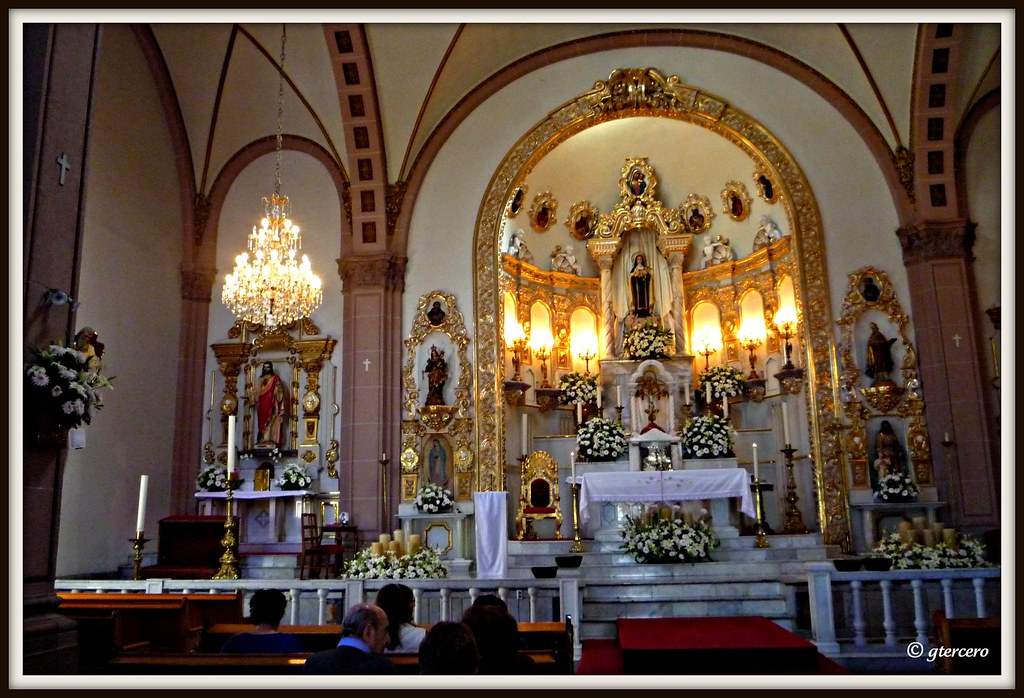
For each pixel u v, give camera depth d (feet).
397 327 58.49
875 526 52.24
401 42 56.03
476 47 58.08
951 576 36.09
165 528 48.65
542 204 67.31
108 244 52.85
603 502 52.49
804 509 57.93
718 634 32.09
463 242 59.26
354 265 58.95
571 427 65.98
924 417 53.01
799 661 28.27
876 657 34.40
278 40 56.85
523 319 65.72
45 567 21.65
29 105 22.13
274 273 46.32
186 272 60.85
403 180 60.13
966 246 54.03
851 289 55.36
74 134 23.76
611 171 68.23
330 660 16.12
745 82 59.00
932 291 53.57
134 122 56.44
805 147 57.77
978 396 51.93
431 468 56.49
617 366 65.10
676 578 47.06
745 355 65.10
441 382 57.06
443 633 13.87
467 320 58.08
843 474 53.01
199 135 61.52
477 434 56.29
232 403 59.57
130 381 54.49
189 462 58.59
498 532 50.60
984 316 53.36
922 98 54.24
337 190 61.57
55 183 22.76
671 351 65.10
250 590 35.58
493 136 60.49
